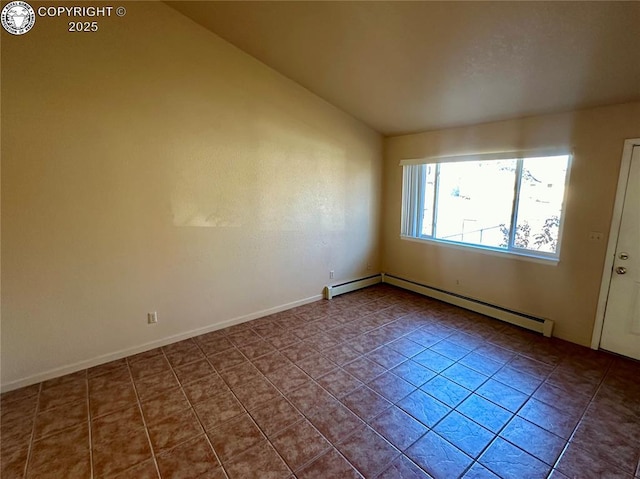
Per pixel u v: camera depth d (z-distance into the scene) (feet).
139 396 7.68
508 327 11.44
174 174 9.60
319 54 9.94
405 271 15.66
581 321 10.10
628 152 8.77
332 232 14.19
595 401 7.50
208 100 9.98
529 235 11.28
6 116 7.16
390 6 7.30
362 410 7.22
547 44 7.20
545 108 9.83
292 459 5.91
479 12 6.83
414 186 15.01
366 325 11.60
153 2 8.74
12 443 6.27
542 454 6.03
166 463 5.83
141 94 8.79
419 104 11.58
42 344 8.15
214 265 10.79
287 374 8.59
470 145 12.36
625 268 9.13
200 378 8.41
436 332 11.06
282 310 12.87
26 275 7.77
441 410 7.22
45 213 7.82
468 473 5.64
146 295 9.56
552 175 10.47
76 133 7.98
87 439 6.38
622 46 6.74
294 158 12.34
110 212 8.69
